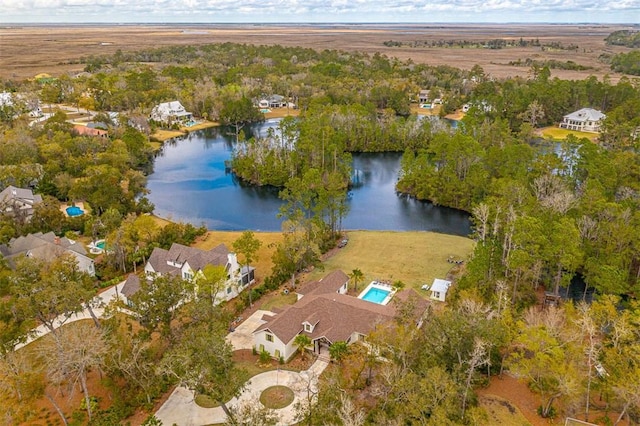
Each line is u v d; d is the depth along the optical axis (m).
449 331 43.31
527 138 138.88
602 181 87.94
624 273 60.38
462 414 40.62
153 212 102.06
